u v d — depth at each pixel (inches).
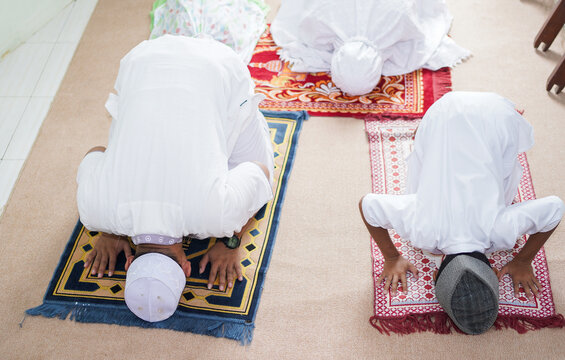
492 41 115.6
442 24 117.0
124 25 130.1
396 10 103.9
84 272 87.1
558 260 82.4
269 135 97.2
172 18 118.8
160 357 78.1
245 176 75.2
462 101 71.7
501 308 77.8
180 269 71.6
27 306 84.6
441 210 67.5
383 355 76.0
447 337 76.6
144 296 69.7
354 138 101.7
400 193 92.5
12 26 126.1
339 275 84.4
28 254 90.7
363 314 80.1
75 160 103.3
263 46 119.7
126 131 70.5
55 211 96.0
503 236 66.2
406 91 108.1
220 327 80.1
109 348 79.5
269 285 84.0
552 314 76.7
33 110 113.5
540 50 113.2
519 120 73.5
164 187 69.1
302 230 90.0
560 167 94.0
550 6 120.5
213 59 76.5
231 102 79.6
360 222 90.0
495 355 74.5
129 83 74.8
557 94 104.9
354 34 106.7
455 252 65.9
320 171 97.5
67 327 82.0
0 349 80.4
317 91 110.2
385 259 81.2
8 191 99.8
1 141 108.4
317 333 78.8
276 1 130.1
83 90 116.3
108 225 71.5
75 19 133.0
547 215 67.2
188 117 70.7
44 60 124.1
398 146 98.7
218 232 72.1
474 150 68.7
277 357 77.0
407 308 79.4
